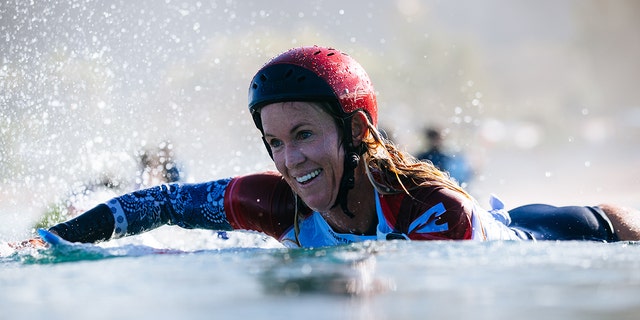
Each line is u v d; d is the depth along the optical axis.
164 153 20.09
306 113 11.30
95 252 10.25
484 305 6.27
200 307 6.37
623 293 6.61
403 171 11.75
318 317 5.95
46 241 11.00
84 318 6.14
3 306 6.73
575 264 8.10
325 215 12.10
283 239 13.05
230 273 7.90
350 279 7.42
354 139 11.66
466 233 11.02
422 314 6.00
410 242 10.04
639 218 14.67
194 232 15.49
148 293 7.00
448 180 11.88
